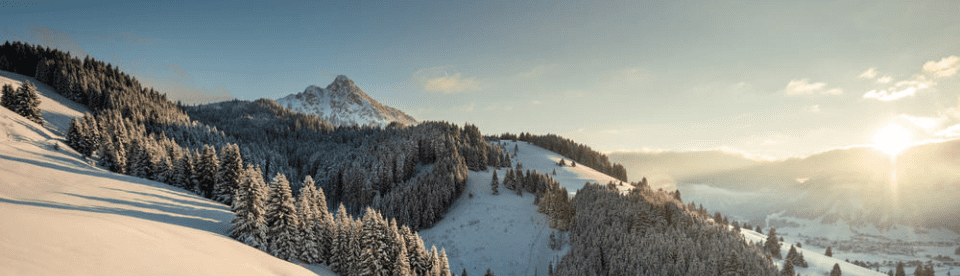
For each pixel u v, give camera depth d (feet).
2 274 36.88
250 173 144.87
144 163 239.30
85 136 266.57
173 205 167.12
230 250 103.76
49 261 45.34
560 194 340.80
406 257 166.30
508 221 343.46
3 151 177.17
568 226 315.99
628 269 238.68
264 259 111.34
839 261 321.73
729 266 230.27
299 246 150.10
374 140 632.79
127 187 176.96
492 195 412.16
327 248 165.07
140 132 389.80
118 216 106.42
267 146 571.28
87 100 477.77
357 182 421.59
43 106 379.14
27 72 514.27
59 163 189.98
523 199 392.47
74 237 58.59
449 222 359.66
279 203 147.95
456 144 529.45
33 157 184.34
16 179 144.25
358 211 402.72
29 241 49.65
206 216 163.63
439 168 430.61
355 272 157.17
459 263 288.92
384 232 173.27
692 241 256.11
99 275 46.78
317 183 468.75
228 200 219.20
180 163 239.50
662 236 265.13
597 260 258.78
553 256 286.66
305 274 115.96
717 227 289.12
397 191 396.16
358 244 159.94
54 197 133.18
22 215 60.23
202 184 237.86
